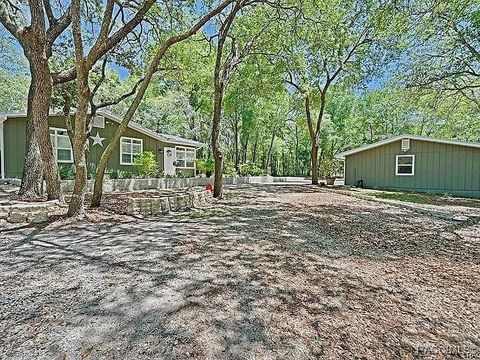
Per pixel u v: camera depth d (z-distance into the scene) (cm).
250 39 1088
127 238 485
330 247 454
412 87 1252
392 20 813
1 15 663
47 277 319
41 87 624
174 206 777
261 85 1515
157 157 1827
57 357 192
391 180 1623
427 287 311
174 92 2620
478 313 259
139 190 1327
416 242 489
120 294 282
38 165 832
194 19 951
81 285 300
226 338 215
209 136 2822
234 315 248
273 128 2888
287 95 2303
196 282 313
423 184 1510
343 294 292
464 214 768
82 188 624
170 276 328
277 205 905
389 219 689
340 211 803
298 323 238
